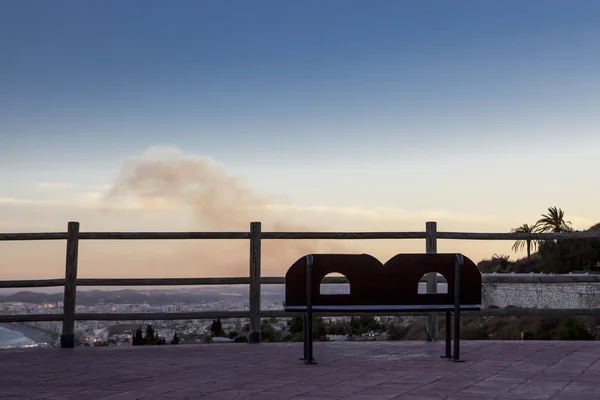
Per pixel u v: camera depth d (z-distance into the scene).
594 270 37.72
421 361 6.83
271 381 5.65
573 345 7.99
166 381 5.70
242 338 9.28
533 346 7.92
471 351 7.54
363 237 8.74
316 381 5.62
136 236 8.62
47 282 8.39
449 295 7.00
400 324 28.48
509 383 5.43
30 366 6.66
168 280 8.62
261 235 8.73
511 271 45.56
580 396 4.85
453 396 4.87
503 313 8.42
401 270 7.01
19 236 8.48
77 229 8.55
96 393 5.13
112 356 7.42
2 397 4.97
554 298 36.50
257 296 8.65
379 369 6.30
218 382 5.62
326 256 6.97
